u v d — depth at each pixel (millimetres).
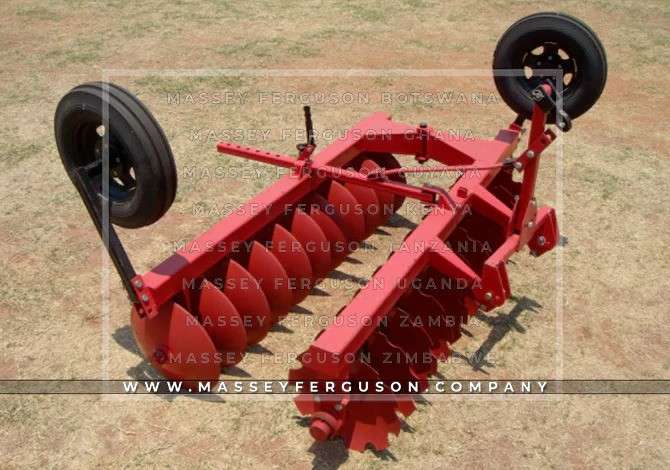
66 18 10891
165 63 9125
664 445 3889
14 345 4562
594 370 4402
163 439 3912
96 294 5031
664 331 4711
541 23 4781
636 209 6043
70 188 6387
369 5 11422
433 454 3824
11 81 8602
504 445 3887
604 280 5184
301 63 9141
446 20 10719
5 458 3787
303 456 3814
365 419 3654
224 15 11008
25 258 5418
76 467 3738
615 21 10570
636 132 7426
